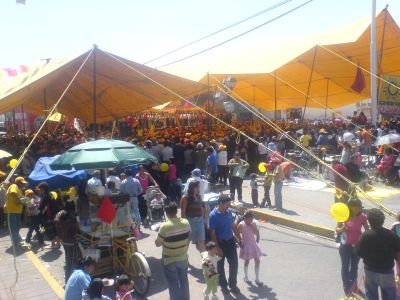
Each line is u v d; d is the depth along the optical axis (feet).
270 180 40.27
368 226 20.88
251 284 23.59
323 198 44.16
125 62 47.03
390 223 32.96
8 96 44.98
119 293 18.86
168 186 44.16
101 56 44.83
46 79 45.21
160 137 62.39
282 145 61.31
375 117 66.54
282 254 28.48
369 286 17.15
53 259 29.37
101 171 36.04
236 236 23.62
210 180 48.52
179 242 19.29
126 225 25.79
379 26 73.72
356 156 47.26
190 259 28.32
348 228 20.75
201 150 50.70
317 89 98.84
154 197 37.55
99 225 25.04
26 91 47.19
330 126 82.07
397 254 16.71
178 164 51.80
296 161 58.13
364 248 17.10
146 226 36.94
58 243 31.96
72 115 82.33
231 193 43.29
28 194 31.71
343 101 106.01
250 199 44.73
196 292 22.88
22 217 38.47
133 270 23.38
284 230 34.60
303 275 24.61
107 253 25.22
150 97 66.95
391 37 77.41
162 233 19.19
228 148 60.59
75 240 24.29
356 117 82.89
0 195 35.17
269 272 25.31
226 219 21.94
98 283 17.54
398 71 92.38
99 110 76.23
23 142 68.03
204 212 28.35
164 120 116.78
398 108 72.64
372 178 51.98
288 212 38.14
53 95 66.85
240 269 25.95
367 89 96.63
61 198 33.78
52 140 61.00
